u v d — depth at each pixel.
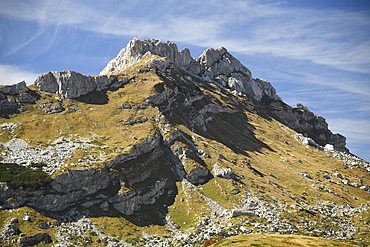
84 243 136.75
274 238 134.88
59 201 155.38
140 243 146.12
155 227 163.38
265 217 175.75
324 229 177.12
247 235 141.88
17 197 147.88
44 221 142.00
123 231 152.12
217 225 164.75
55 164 172.25
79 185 164.50
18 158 173.00
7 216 139.62
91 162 178.38
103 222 154.62
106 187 172.75
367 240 165.88
